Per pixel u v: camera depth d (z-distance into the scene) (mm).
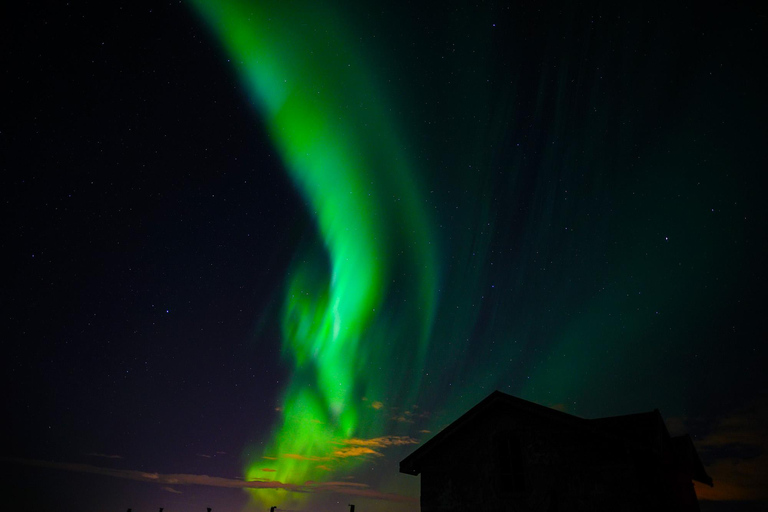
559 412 12766
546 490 12141
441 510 13273
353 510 17172
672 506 12812
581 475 11930
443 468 13828
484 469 13219
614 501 11328
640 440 12016
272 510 21000
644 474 11875
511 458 13016
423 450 14305
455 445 14016
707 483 16344
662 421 12906
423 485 13828
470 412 14016
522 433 13148
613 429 12148
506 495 12578
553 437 12688
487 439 13586
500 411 13781
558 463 12320
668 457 12789
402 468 14398
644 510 11109
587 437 12273
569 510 11711
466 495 13148
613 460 11734
